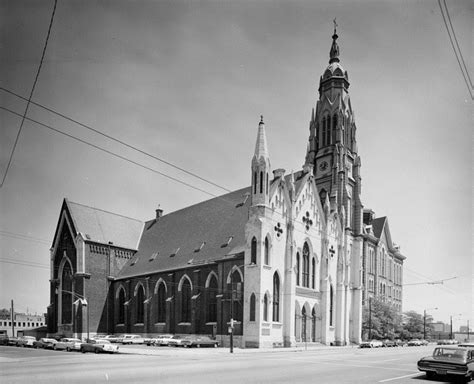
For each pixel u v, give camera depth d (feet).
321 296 230.07
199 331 212.64
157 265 248.32
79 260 257.75
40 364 94.48
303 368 88.22
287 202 212.02
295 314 209.87
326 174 279.90
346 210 266.57
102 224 281.33
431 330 460.14
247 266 192.95
